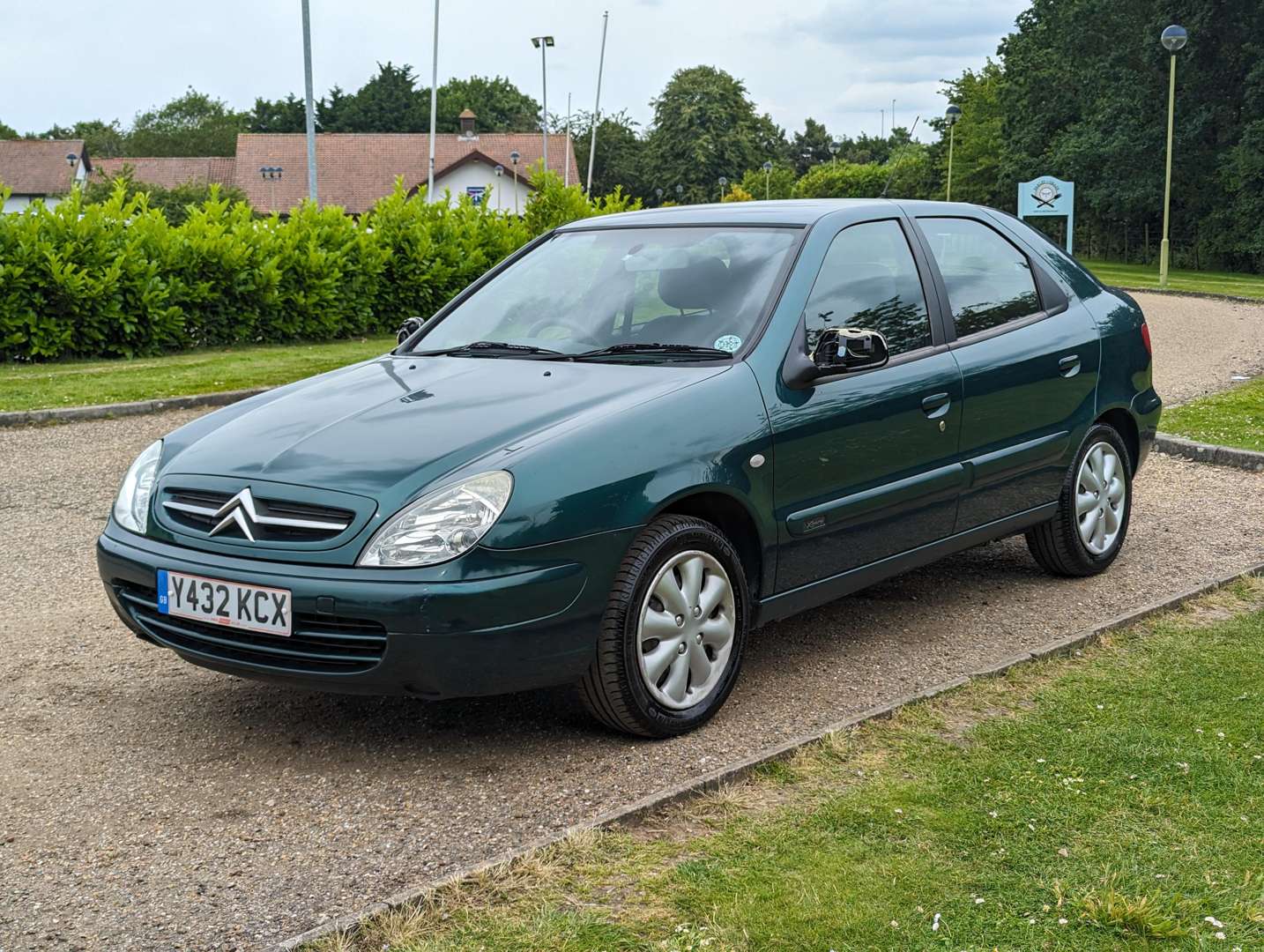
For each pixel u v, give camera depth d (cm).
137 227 1457
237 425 419
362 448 380
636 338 443
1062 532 555
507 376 432
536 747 389
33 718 418
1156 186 5138
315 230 1623
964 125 7181
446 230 1781
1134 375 585
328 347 1550
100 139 13475
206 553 373
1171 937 272
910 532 473
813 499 429
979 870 303
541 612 355
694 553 393
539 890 294
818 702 426
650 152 11738
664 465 381
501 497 353
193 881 308
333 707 426
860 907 286
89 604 548
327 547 354
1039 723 395
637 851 314
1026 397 517
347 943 272
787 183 10944
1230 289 3080
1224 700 412
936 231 516
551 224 1984
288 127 11706
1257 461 803
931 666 461
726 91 11594
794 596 433
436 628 343
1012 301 536
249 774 372
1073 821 328
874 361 423
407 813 345
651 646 387
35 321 1352
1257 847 313
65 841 329
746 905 287
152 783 366
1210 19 4850
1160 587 556
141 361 1380
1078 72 5728
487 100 12200
